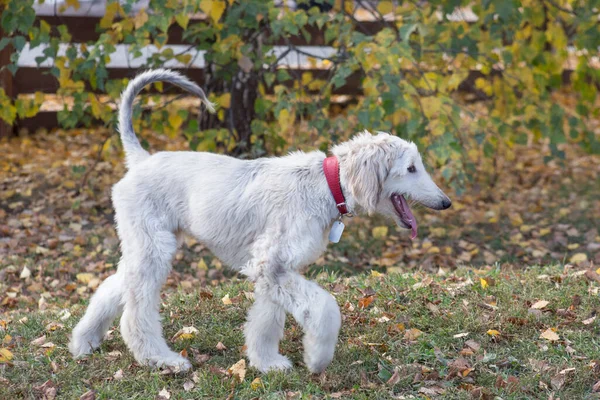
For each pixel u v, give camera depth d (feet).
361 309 16.01
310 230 12.92
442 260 22.17
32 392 13.03
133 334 13.74
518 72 24.12
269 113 25.40
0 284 19.72
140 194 13.58
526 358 13.73
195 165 13.70
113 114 22.62
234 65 22.72
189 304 16.61
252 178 13.42
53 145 32.94
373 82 19.76
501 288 16.67
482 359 13.65
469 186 28.81
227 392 12.88
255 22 20.90
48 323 16.05
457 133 22.36
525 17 23.16
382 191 13.11
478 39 22.26
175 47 32.99
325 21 20.24
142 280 13.46
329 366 13.51
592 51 24.09
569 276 17.33
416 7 22.66
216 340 14.93
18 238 23.13
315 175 13.16
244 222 13.20
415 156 13.16
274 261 12.71
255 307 13.51
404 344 14.42
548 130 23.84
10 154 31.35
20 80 31.17
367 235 24.17
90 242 23.17
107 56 20.39
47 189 27.84
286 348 14.58
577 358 13.69
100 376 13.60
